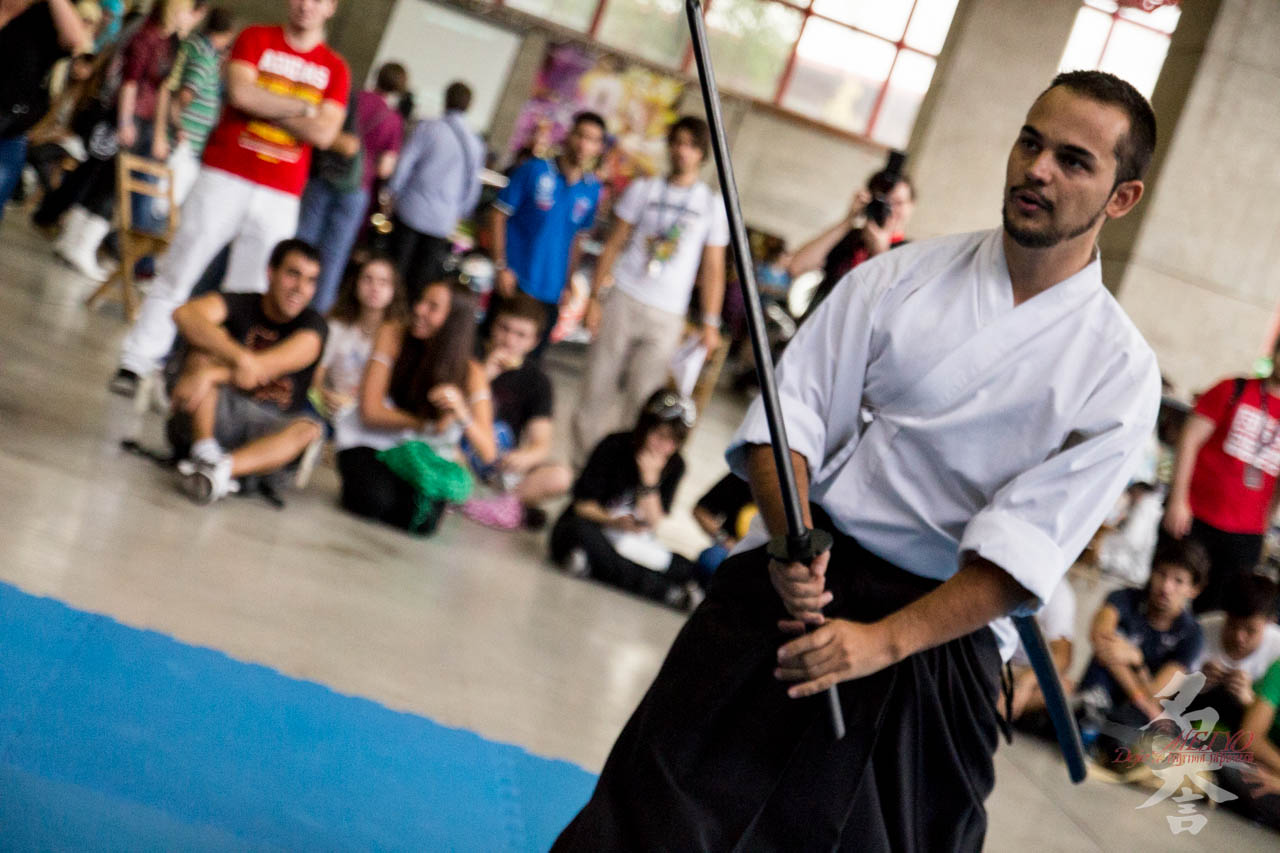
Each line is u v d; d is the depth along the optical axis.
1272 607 5.17
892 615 1.86
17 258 7.96
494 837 2.80
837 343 2.01
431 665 3.69
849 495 1.98
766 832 1.88
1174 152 11.95
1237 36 11.84
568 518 5.41
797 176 19.45
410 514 5.09
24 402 4.82
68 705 2.70
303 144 5.59
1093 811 4.57
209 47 8.69
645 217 6.25
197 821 2.43
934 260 2.01
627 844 1.87
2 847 2.12
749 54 19.31
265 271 5.60
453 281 5.41
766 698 1.91
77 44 5.05
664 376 6.32
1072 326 1.93
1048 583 1.85
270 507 4.76
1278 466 5.69
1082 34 19.69
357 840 2.57
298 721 3.00
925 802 1.94
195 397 4.62
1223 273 12.09
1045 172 1.86
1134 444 1.91
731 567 2.04
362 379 5.32
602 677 4.15
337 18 17.77
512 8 18.12
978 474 1.94
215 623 3.40
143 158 8.41
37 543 3.48
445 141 7.81
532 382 5.96
